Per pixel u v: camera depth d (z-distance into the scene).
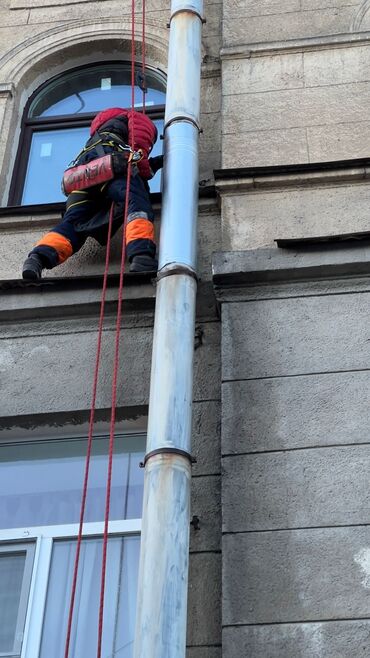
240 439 6.71
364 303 7.20
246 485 6.53
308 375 6.93
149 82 9.89
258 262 7.42
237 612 6.06
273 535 6.31
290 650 5.88
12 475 7.45
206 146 8.84
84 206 7.99
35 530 7.10
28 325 7.82
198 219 8.16
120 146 8.00
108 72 10.05
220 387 7.22
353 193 7.91
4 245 8.41
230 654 5.91
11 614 6.76
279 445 6.66
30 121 9.71
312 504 6.39
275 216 7.86
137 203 7.77
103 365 7.56
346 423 6.69
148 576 5.83
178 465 6.23
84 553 6.95
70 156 9.50
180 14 8.41
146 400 7.33
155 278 7.45
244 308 7.29
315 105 8.57
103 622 6.63
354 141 8.30
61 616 6.71
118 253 8.13
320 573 6.13
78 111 9.88
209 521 6.66
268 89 8.73
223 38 9.20
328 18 9.21
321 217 7.80
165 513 6.04
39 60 9.87
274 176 8.01
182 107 7.89
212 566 6.49
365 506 6.34
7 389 7.55
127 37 9.83
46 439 7.57
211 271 7.80
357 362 6.94
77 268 8.13
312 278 7.35
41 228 8.47
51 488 7.34
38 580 6.86
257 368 7.00
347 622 5.93
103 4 10.09
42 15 10.13
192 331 6.85
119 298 7.07
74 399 7.43
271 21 9.27
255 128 8.48
